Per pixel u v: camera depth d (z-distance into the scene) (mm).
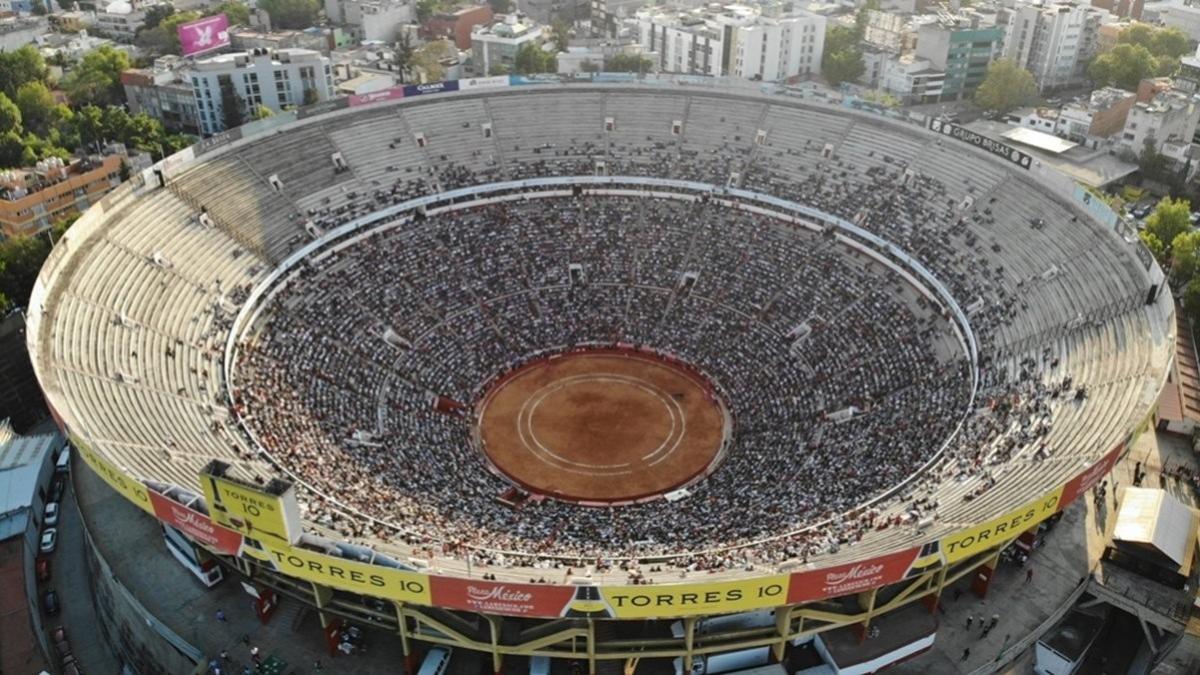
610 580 62750
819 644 71000
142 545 80875
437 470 87562
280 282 103625
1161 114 154125
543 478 90000
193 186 108625
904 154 118438
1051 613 75062
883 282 106562
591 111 129375
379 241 112688
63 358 81812
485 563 67312
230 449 79125
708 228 117188
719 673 69750
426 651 71688
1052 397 82375
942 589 73562
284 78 173625
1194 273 117062
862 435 88562
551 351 107188
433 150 122812
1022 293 97188
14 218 127875
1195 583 77250
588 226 118375
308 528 69438
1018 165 111688
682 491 87750
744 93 131375
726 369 103375
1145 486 87625
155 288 95188
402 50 199875
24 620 77750
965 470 76750
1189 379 101312
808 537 70875
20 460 93000
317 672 70062
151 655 75125
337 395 93812
